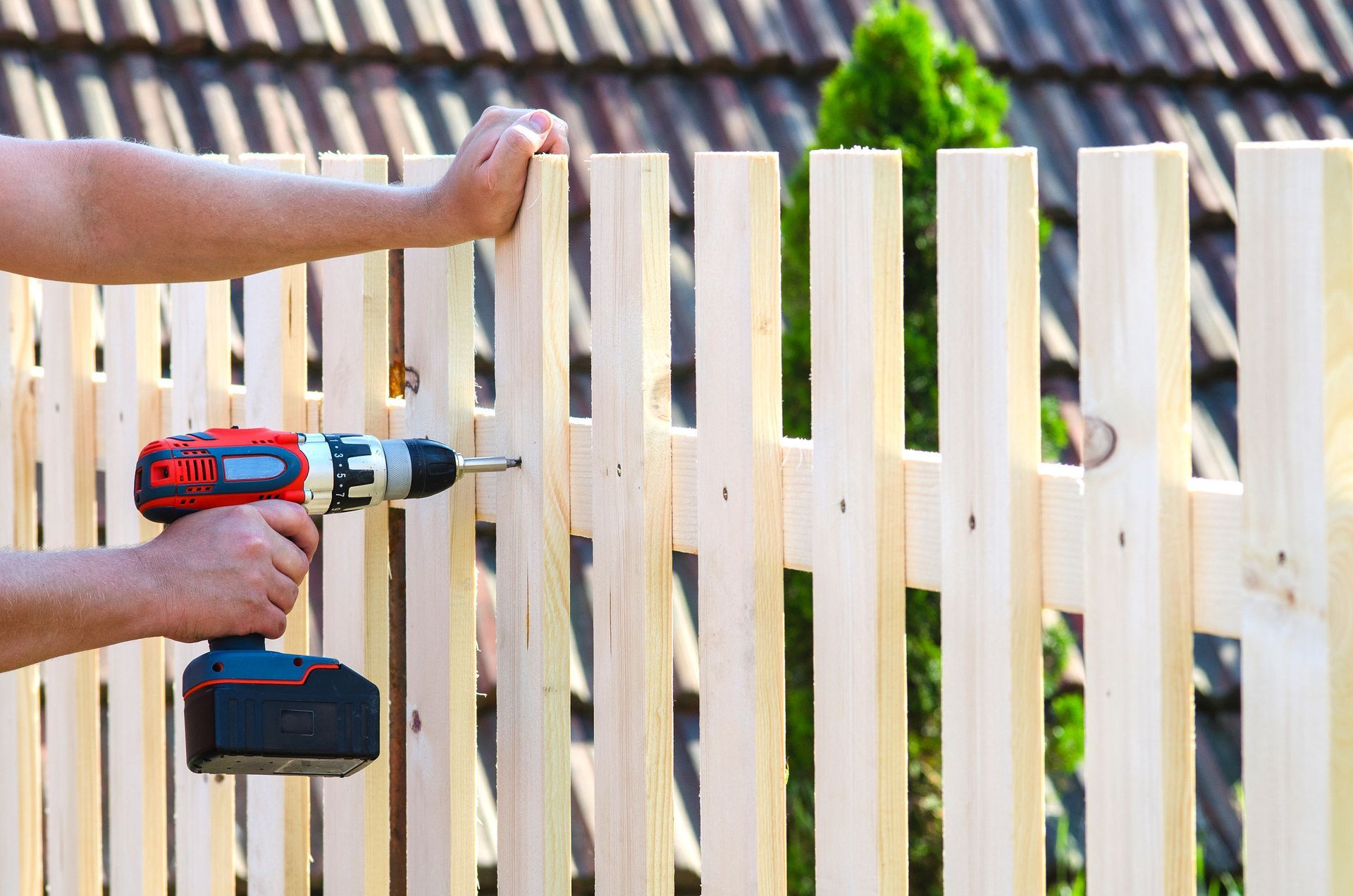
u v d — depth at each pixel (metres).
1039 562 1.69
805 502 1.93
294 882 2.67
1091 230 1.58
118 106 5.02
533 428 2.22
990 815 1.72
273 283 2.62
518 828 2.30
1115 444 1.58
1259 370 1.47
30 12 5.12
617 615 2.14
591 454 2.19
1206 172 5.89
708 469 2.00
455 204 2.20
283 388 2.61
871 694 1.83
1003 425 1.67
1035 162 1.65
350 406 2.52
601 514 2.16
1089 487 1.61
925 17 4.13
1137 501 1.56
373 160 2.47
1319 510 1.43
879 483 1.80
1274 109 6.25
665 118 5.50
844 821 1.88
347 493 2.10
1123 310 1.56
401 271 2.59
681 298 5.07
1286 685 1.47
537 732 2.24
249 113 5.12
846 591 1.85
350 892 2.57
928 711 3.94
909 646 3.91
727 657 2.00
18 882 3.21
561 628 2.23
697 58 5.71
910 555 1.82
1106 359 1.58
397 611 2.60
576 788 4.30
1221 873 4.63
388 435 2.52
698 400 2.00
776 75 5.80
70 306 2.99
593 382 2.15
